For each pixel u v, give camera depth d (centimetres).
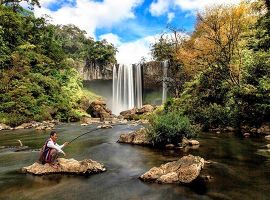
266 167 1197
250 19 2748
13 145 1992
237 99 2492
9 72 4462
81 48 8119
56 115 4453
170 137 1745
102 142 1986
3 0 6119
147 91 6588
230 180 1023
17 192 939
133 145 1833
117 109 6688
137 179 1066
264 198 852
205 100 3000
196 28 3056
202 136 2156
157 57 5209
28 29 5925
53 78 5312
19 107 3972
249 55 2794
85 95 6081
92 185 1002
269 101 2186
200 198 857
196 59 3369
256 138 1992
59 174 1142
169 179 1008
